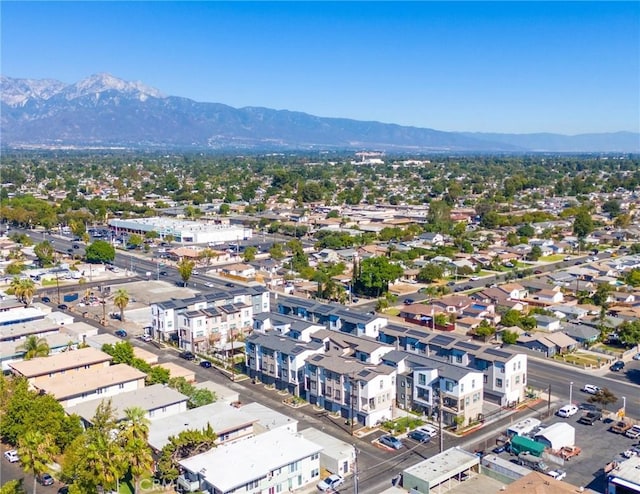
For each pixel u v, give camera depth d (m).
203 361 116.31
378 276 162.38
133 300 159.38
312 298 163.38
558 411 93.62
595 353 122.62
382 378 91.38
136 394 91.25
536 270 194.88
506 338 126.25
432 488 69.56
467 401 90.50
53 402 84.31
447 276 187.12
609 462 79.31
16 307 138.75
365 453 82.69
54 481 75.25
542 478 68.94
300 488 74.88
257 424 86.00
